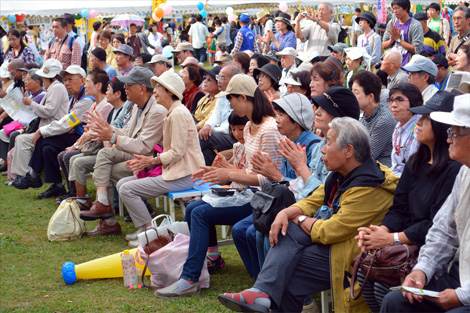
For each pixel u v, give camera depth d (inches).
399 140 180.1
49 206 289.4
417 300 112.1
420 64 217.9
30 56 478.6
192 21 911.7
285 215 143.6
